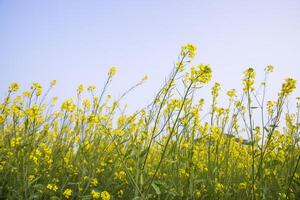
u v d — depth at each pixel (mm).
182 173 888
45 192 808
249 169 1023
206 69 716
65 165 933
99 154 901
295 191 791
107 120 1045
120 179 923
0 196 786
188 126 885
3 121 938
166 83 768
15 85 1009
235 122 971
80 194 822
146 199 667
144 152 717
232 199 919
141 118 982
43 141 986
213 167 966
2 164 921
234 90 1083
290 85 743
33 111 849
